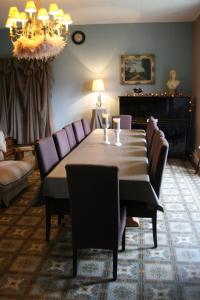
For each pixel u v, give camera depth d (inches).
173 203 148.3
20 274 93.1
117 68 257.3
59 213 108.1
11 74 252.2
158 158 99.3
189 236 115.5
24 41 129.8
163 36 249.6
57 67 261.7
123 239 104.3
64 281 89.5
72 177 83.3
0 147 181.6
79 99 264.7
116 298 81.9
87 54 257.6
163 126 243.0
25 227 125.6
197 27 229.5
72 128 168.2
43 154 111.0
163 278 90.0
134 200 96.8
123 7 203.8
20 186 164.1
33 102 255.6
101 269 95.2
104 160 115.5
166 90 255.9
